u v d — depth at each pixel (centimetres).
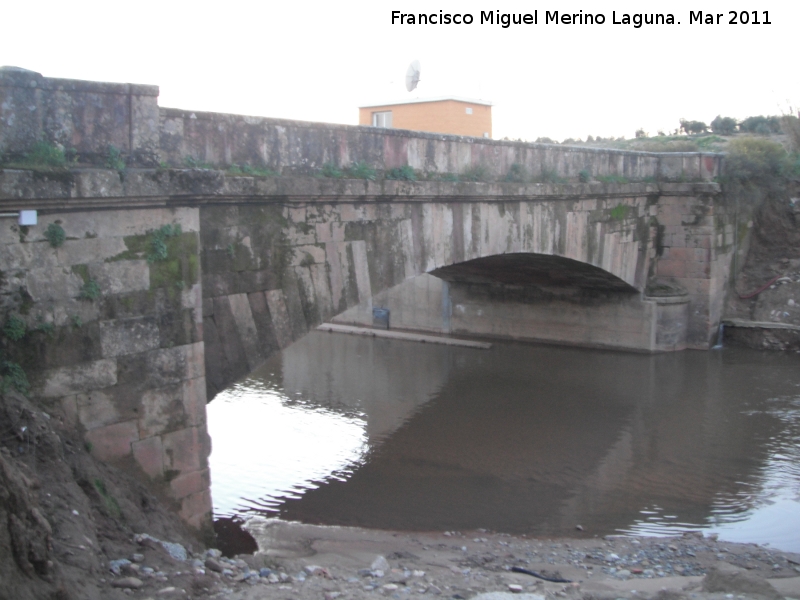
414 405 2145
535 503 1481
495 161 1786
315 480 1587
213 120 1114
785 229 2912
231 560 913
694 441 1827
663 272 2734
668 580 1023
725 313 2811
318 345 2992
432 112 3006
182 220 984
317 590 811
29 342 857
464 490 1543
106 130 911
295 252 1259
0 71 831
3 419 791
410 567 1058
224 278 1148
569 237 2141
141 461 964
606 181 2294
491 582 961
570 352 2750
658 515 1427
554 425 1956
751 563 1180
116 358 931
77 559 691
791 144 3906
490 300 3000
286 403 2172
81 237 891
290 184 1200
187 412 1008
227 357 1161
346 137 1342
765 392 2209
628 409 2077
